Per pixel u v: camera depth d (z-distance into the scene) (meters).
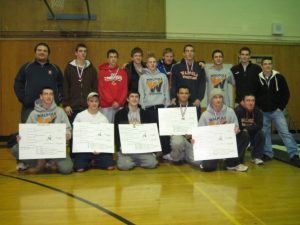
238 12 8.25
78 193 3.63
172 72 5.25
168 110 4.97
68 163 4.52
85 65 5.06
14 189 3.79
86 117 4.74
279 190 3.71
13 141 5.86
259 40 8.34
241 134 4.73
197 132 4.59
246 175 4.38
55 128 4.50
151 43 7.98
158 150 4.79
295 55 8.51
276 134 7.75
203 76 5.29
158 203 3.30
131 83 5.29
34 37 7.74
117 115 4.87
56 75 4.92
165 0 8.00
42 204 3.28
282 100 5.19
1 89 7.75
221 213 3.03
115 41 7.89
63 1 7.68
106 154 4.76
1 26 7.69
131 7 7.90
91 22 7.82
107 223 2.80
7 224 2.80
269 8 8.36
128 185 3.94
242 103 4.97
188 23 8.09
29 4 7.71
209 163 4.58
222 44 8.21
